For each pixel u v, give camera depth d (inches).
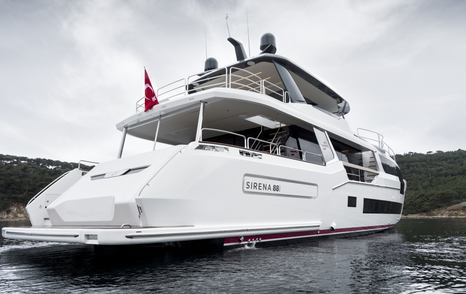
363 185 375.9
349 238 347.9
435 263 200.5
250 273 165.2
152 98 288.2
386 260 209.2
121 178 218.8
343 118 448.1
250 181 241.8
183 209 201.0
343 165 348.5
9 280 156.9
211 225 213.3
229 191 226.2
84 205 220.5
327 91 421.1
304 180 288.2
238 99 256.4
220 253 223.0
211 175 216.7
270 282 147.9
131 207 185.5
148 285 143.4
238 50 400.2
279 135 344.5
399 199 479.2
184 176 204.2
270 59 333.7
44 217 267.6
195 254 219.0
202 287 139.2
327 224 314.7
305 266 184.4
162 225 191.9
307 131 342.3
